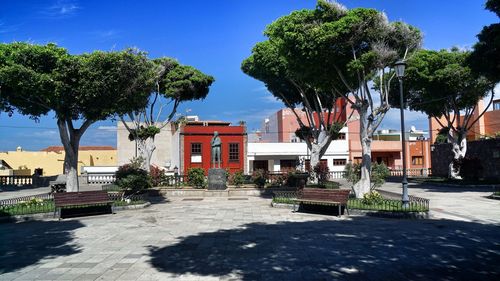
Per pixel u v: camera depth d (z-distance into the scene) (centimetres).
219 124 3691
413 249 856
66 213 1388
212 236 998
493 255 805
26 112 1644
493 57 1900
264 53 2516
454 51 2775
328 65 1714
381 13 1557
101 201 1391
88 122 1633
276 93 2862
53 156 4672
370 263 749
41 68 1407
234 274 682
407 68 2728
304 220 1245
